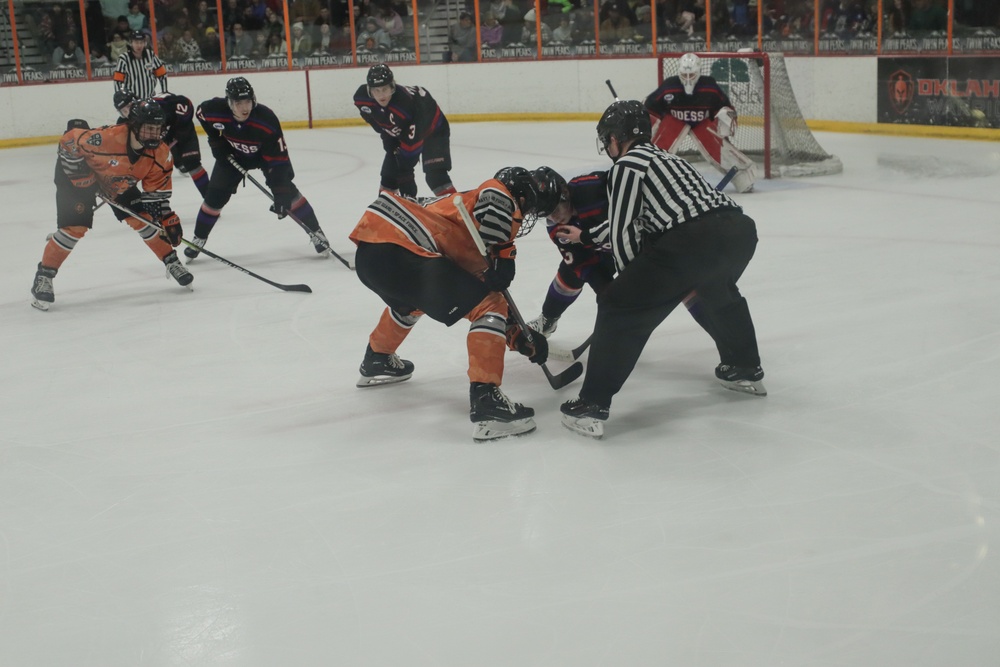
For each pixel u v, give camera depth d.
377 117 6.53
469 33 14.30
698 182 3.35
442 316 3.52
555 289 4.22
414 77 14.53
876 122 11.63
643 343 3.43
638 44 13.66
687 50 13.40
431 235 3.50
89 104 13.92
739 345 3.75
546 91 14.12
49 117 13.77
